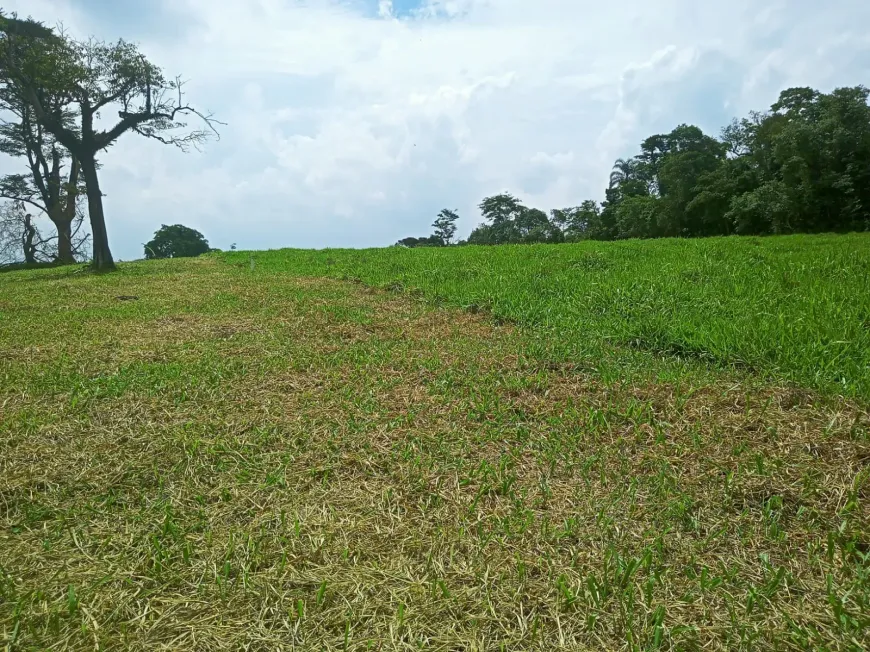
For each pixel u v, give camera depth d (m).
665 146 57.25
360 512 2.53
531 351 4.91
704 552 2.22
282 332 6.08
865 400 3.39
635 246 14.28
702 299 6.32
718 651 1.74
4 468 2.91
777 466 2.77
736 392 3.68
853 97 31.38
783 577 2.04
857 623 1.80
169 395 3.98
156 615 1.91
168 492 2.70
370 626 1.84
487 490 2.67
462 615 1.89
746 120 44.00
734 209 34.12
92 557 2.21
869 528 2.30
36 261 32.81
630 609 1.86
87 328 6.45
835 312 5.14
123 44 16.61
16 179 30.73
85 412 3.67
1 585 2.04
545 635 1.80
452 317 6.75
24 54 16.14
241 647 1.76
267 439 3.23
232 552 2.22
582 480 2.79
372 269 11.98
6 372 4.55
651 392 3.76
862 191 31.03
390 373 4.47
